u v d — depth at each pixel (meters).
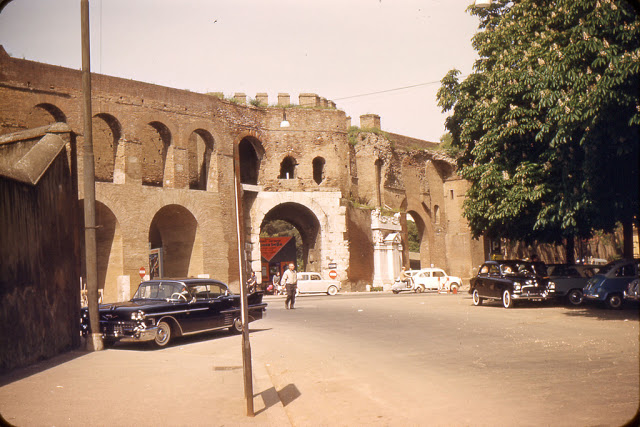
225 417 7.70
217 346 16.50
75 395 9.05
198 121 45.72
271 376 11.48
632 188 19.06
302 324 21.42
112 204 39.88
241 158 51.25
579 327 16.72
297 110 53.12
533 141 24.56
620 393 8.00
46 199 13.38
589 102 16.62
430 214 68.38
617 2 16.50
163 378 10.64
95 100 39.59
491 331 16.52
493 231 28.77
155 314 16.28
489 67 28.03
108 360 12.99
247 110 50.25
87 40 15.74
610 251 75.38
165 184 43.97
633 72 15.61
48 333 13.38
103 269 40.59
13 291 11.45
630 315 20.42
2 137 14.82
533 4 23.58
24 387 9.71
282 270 55.97
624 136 16.83
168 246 46.28
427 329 17.70
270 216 54.81
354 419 7.77
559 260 68.12
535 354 12.00
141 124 42.00
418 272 51.50
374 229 57.66
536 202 24.16
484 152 25.42
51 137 14.20
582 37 17.30
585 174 18.81
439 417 7.45
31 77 36.56
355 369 11.59
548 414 7.11
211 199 46.12
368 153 60.44
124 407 8.23
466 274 68.44
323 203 52.94
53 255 13.80
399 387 9.60
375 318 22.20
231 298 19.20
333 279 50.28
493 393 8.56
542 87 20.53
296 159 52.72
